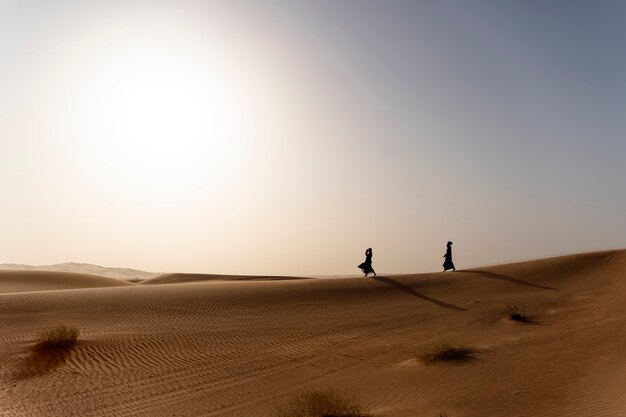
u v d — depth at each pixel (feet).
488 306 90.84
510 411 41.19
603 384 44.21
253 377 62.23
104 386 61.05
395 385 53.78
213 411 51.06
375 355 68.08
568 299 89.20
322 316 94.27
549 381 48.01
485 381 50.96
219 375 63.72
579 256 117.29
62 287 185.78
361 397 51.26
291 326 88.22
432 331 78.43
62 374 65.77
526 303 89.71
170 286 132.26
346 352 70.95
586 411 38.22
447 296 102.99
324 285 119.85
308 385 57.47
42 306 106.42
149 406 53.72
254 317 95.76
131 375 64.85
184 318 95.91
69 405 55.26
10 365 69.56
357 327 84.94
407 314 91.25
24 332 86.89
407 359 64.18
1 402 56.85
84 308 104.68
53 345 77.10
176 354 73.31
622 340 57.98
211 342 79.25
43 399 57.41
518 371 52.75
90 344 78.18
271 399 53.42
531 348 61.16
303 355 71.00
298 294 112.57
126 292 121.49
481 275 115.96
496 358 58.75
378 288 113.39
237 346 76.95
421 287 111.65
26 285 184.34
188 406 53.06
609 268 104.32
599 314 74.33
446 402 45.91
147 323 92.53
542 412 39.78
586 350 56.59
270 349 74.90
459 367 57.00
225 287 125.70
